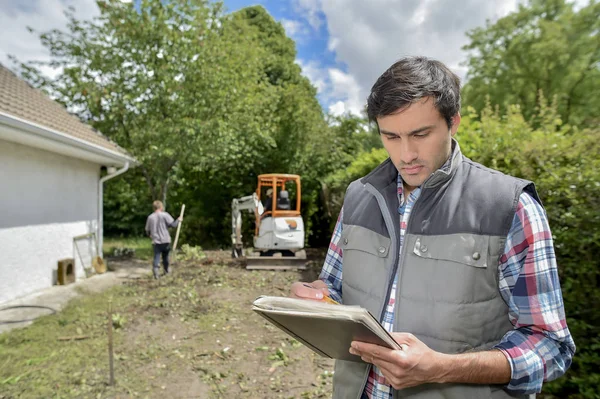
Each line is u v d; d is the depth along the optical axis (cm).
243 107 1261
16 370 413
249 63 1358
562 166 302
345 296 131
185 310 630
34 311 618
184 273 935
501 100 1506
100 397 364
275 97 1501
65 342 490
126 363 435
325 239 1546
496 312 106
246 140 1441
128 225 1792
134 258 1181
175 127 1067
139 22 1067
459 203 110
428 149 107
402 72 104
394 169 131
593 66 1398
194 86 1100
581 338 276
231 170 1563
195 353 464
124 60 1101
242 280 868
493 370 96
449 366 95
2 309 621
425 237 112
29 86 936
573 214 269
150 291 753
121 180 1381
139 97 1090
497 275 105
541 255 98
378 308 119
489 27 1688
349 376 127
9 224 669
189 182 1569
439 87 101
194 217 1538
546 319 96
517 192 105
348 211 138
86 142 762
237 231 1159
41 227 754
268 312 101
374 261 123
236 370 421
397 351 93
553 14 1527
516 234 102
